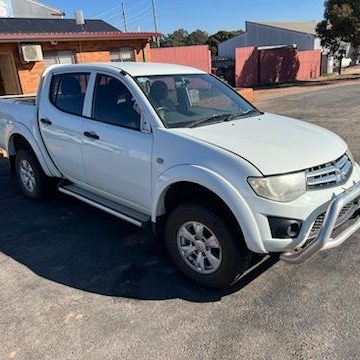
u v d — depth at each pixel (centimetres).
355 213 350
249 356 266
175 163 337
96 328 299
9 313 320
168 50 2309
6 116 560
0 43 1315
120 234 454
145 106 371
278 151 320
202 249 336
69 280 365
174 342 282
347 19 2734
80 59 1558
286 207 296
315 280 346
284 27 4681
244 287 342
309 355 264
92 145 418
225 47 5472
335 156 335
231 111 427
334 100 1606
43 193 545
